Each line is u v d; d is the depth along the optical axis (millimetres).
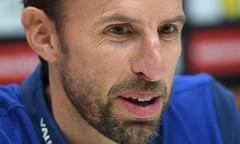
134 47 1274
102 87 1311
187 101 1776
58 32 1372
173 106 1744
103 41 1285
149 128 1308
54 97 1496
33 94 1562
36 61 2953
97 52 1293
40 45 1430
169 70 1330
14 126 1541
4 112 1563
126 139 1312
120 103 1306
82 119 1431
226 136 1751
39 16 1401
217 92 1832
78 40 1316
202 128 1728
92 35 1289
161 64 1261
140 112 1295
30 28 1428
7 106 1574
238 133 1789
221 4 3014
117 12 1238
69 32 1335
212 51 3047
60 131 1508
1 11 2859
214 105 1790
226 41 3047
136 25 1249
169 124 1692
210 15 3014
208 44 3035
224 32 3037
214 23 3023
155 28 1258
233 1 3016
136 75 1276
